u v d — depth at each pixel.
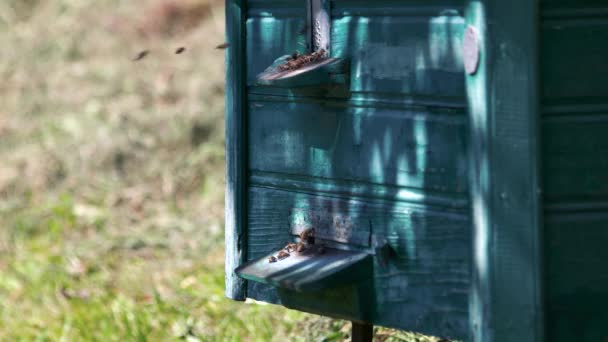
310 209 7.49
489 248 6.31
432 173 6.67
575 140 6.35
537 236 6.32
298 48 7.49
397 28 6.77
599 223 6.43
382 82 6.89
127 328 11.59
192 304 12.15
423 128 6.70
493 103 6.25
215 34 21.25
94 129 18.11
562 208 6.38
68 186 16.77
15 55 21.56
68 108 19.14
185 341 11.24
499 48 6.22
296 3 7.48
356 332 7.93
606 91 6.34
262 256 7.56
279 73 7.12
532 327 6.37
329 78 7.07
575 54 6.30
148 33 21.84
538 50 6.23
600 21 6.30
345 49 7.11
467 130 6.44
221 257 13.82
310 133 7.41
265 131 7.77
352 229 7.18
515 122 6.27
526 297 6.36
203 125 17.75
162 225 15.23
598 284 6.46
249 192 7.96
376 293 7.07
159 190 16.52
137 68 20.34
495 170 6.27
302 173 7.51
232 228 8.02
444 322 6.71
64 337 11.67
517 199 6.30
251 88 7.86
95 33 22.08
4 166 17.42
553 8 6.25
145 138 17.70
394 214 6.92
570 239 6.41
